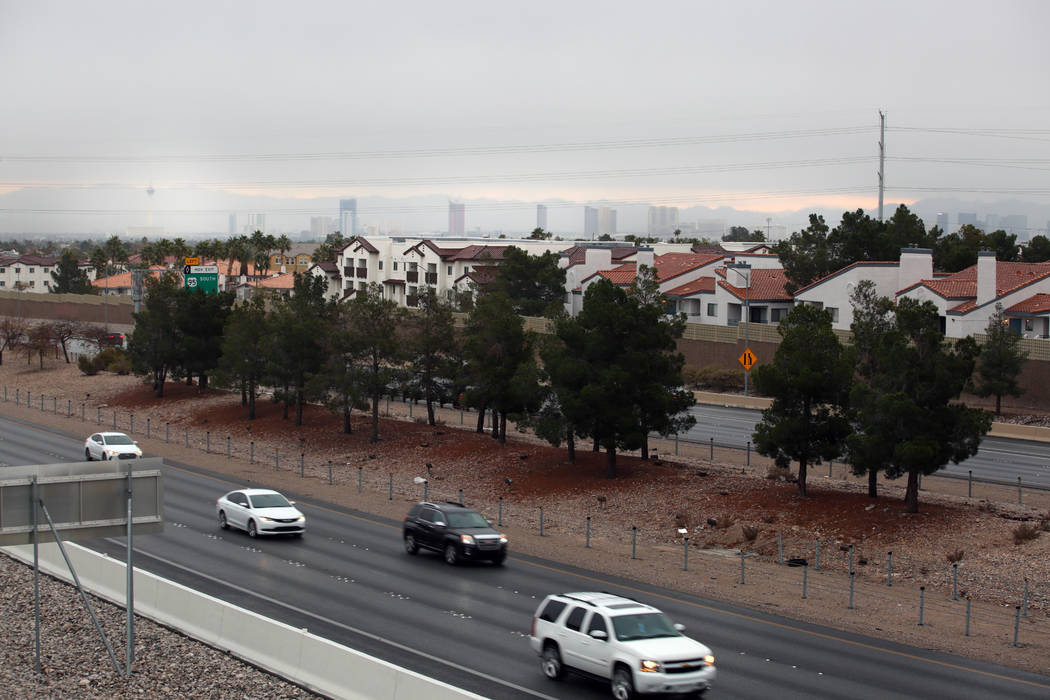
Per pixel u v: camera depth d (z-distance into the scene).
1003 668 22.03
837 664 21.81
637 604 20.20
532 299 103.12
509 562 32.06
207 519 37.88
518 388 48.12
